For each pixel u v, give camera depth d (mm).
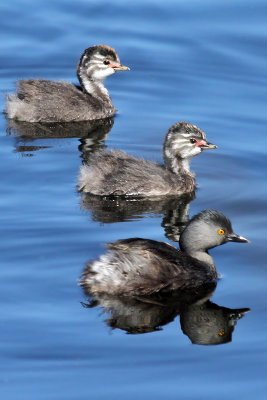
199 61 25922
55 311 15719
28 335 15094
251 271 17188
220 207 19688
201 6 27859
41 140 22625
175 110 23969
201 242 17438
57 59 26266
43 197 19656
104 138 22859
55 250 17484
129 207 19766
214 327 15602
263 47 26250
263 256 17641
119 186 20125
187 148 20953
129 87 25156
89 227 18516
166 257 16875
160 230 18703
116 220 19047
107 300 16250
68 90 24297
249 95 24422
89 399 13750
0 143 22359
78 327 15359
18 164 21078
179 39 26703
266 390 14008
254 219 19031
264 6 27734
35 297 16031
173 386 14062
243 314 15992
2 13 27719
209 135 22672
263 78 25141
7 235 17969
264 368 14508
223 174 21109
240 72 25422
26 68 25922
